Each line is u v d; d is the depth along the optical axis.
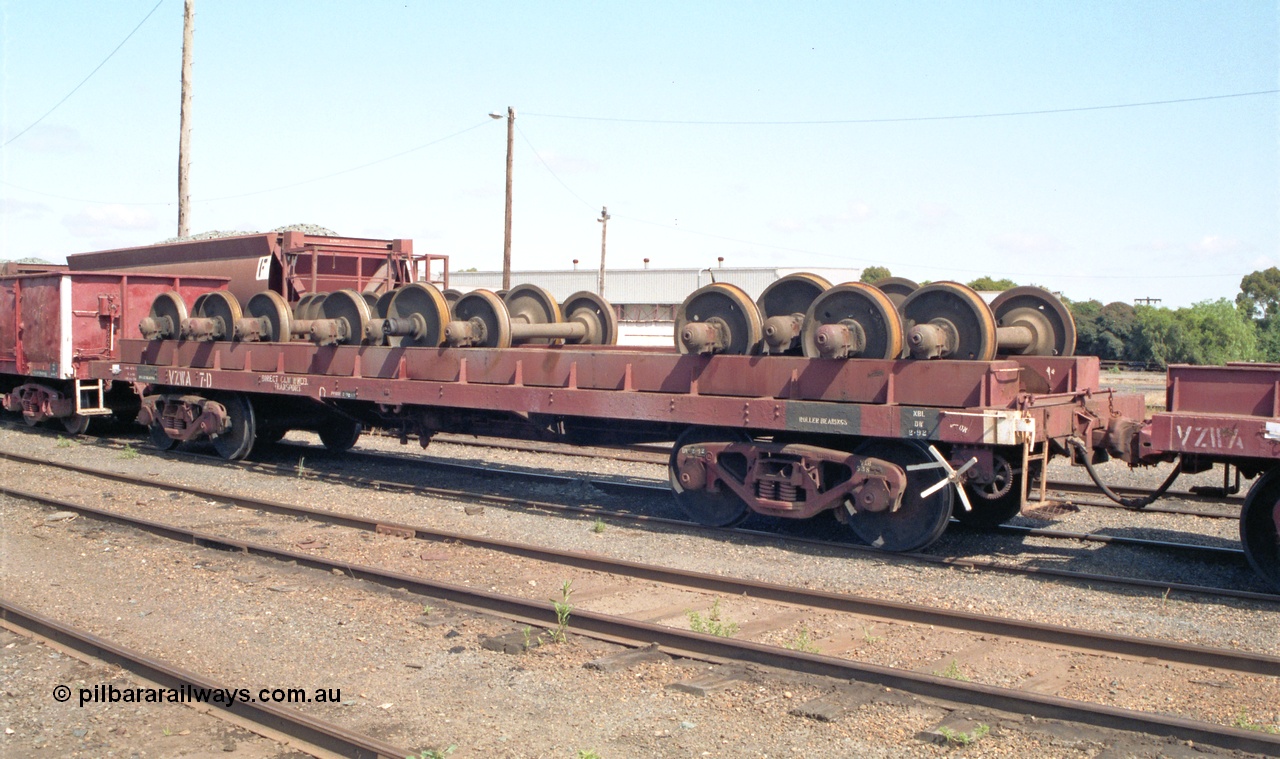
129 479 13.66
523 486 13.87
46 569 9.01
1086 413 9.70
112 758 5.09
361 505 12.25
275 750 5.16
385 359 13.38
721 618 7.64
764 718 5.57
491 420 13.30
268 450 17.56
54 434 19.95
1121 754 5.03
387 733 5.39
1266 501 8.48
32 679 6.19
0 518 11.19
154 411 16.95
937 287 9.51
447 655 6.65
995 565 9.11
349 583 8.40
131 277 18.69
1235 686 6.11
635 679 6.19
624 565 8.83
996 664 6.58
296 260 17.56
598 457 16.89
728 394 10.52
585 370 11.54
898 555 9.62
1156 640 6.65
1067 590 8.44
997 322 11.14
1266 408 8.35
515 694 5.96
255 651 6.77
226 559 9.29
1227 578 8.97
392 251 18.50
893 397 9.39
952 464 9.24
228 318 15.73
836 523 11.14
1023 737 5.27
